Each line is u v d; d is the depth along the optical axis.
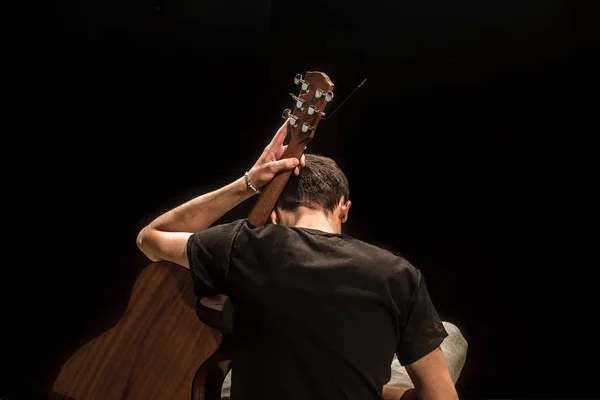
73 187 4.43
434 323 1.62
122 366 2.10
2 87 4.19
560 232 4.21
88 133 4.31
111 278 4.54
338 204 1.82
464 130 4.13
